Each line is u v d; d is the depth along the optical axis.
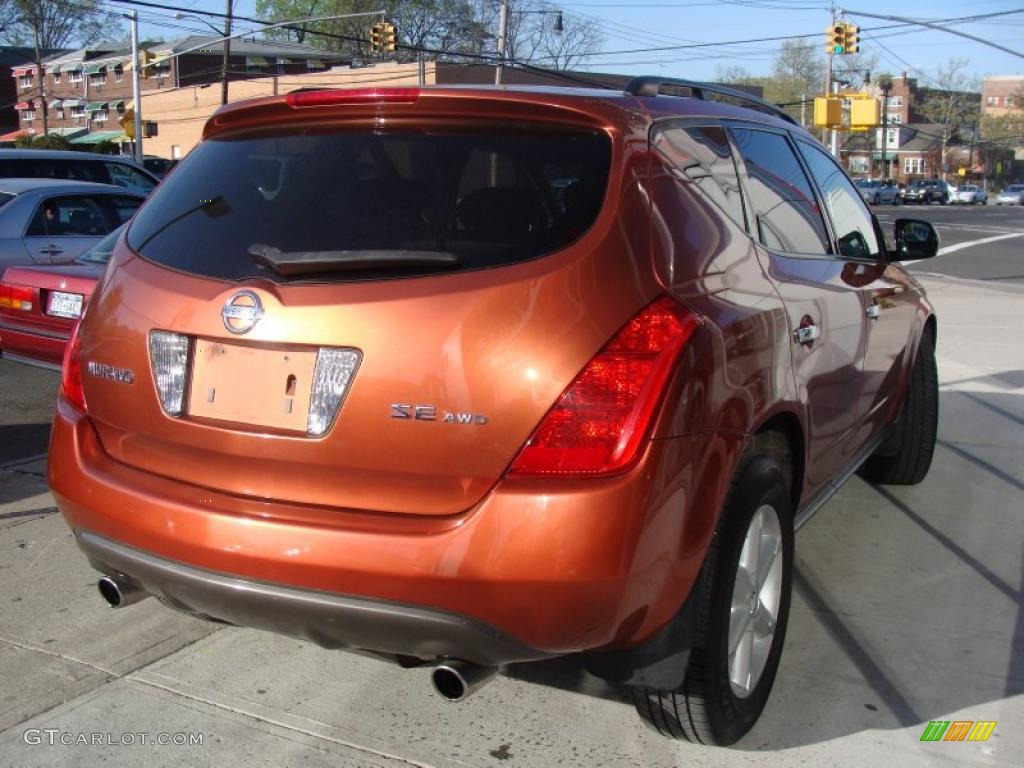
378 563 2.40
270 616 2.55
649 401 2.39
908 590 4.16
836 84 80.38
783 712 3.22
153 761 2.92
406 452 2.45
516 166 2.68
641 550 2.39
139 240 3.05
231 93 53.53
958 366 8.84
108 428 2.92
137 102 37.03
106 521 2.77
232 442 2.62
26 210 8.57
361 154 2.84
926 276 19.00
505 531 2.36
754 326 2.85
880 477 5.47
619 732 3.11
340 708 3.23
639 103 2.96
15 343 6.23
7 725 3.10
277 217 2.80
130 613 3.90
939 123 111.94
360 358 2.47
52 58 75.19
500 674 3.42
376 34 33.84
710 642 2.68
